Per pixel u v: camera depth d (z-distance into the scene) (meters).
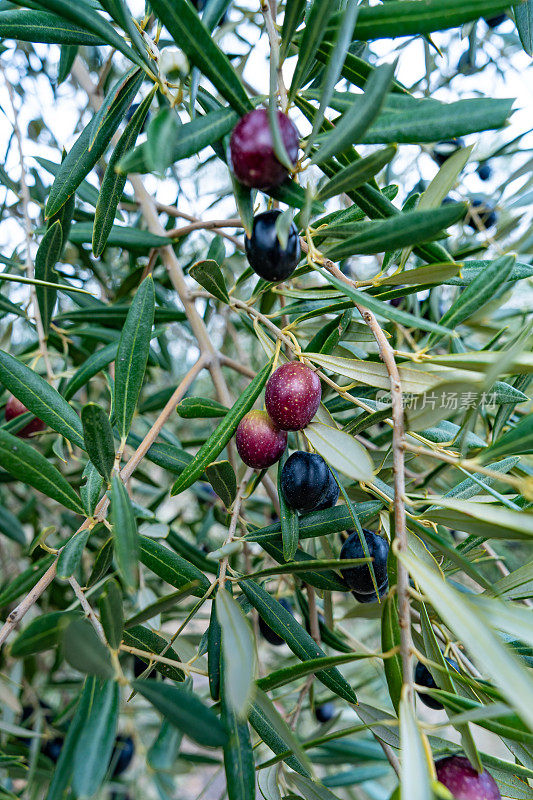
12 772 0.32
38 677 0.45
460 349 0.25
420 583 0.13
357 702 0.19
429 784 0.11
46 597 0.40
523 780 0.18
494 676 0.11
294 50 0.18
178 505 0.53
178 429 0.55
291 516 0.19
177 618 0.36
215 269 0.20
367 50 0.34
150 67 0.17
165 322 0.30
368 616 0.27
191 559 0.28
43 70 0.42
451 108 0.15
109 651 0.14
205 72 0.14
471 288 0.17
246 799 0.14
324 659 0.14
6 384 0.20
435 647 0.17
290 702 0.44
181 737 0.15
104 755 0.14
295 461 0.19
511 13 0.22
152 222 0.32
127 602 0.39
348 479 0.26
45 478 0.18
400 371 0.17
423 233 0.14
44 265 0.26
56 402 0.20
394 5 0.15
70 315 0.32
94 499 0.18
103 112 0.20
